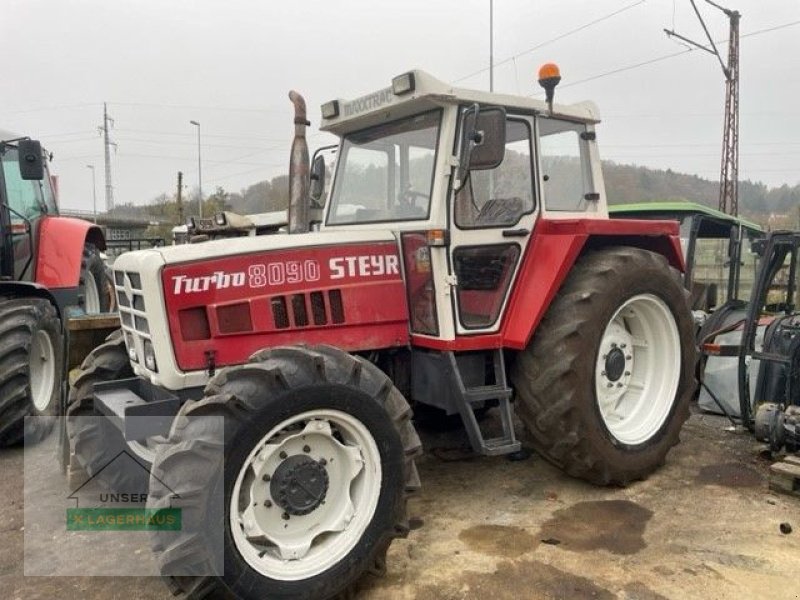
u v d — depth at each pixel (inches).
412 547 128.4
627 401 166.4
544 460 171.9
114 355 157.9
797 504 145.6
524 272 150.6
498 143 132.4
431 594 112.6
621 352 162.9
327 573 107.9
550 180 161.2
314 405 108.3
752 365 189.2
